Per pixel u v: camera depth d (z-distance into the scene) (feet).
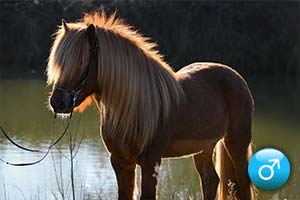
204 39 160.04
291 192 39.65
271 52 161.17
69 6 160.04
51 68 23.79
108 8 157.58
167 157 27.22
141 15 160.56
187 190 39.55
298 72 161.17
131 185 26.30
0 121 79.46
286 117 90.27
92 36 23.89
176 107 26.20
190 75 28.84
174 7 161.89
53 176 47.96
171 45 160.86
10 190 44.14
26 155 58.29
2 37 163.22
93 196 40.16
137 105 24.88
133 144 25.09
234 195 31.09
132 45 25.31
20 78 131.75
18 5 165.27
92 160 54.08
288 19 163.63
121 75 24.61
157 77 25.68
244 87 30.91
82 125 72.43
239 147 30.68
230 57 159.43
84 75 23.94
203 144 28.14
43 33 162.30
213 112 28.37
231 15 161.58
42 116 83.87
